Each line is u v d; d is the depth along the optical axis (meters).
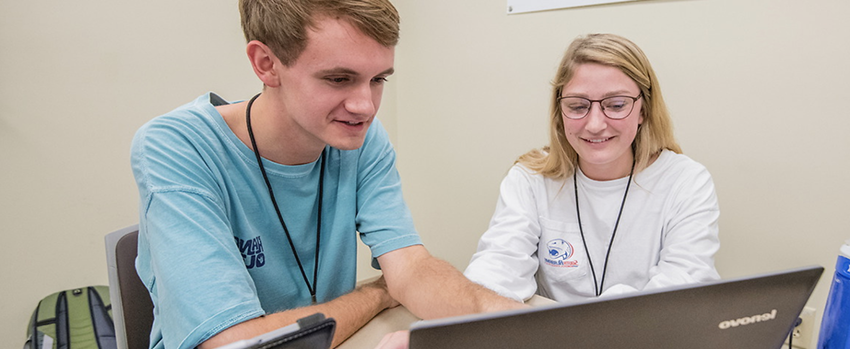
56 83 1.51
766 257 1.62
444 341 0.45
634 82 1.27
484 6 2.09
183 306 0.75
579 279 1.43
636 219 1.38
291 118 0.91
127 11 1.62
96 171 1.64
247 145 0.97
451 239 2.47
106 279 1.72
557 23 1.89
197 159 0.88
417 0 2.32
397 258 1.03
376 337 0.92
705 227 1.27
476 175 2.29
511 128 2.12
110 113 1.64
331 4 0.76
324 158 1.08
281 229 1.04
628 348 0.51
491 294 0.90
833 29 1.39
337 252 1.11
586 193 1.43
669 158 1.39
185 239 0.79
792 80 1.48
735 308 0.53
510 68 2.07
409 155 2.55
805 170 1.50
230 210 0.96
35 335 1.45
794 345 1.54
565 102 1.31
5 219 1.49
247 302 0.78
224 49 1.90
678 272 1.20
